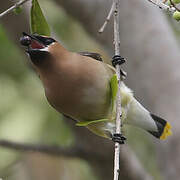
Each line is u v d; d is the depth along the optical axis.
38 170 15.04
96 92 10.19
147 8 13.94
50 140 15.09
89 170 15.12
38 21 9.58
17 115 15.27
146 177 14.34
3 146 13.64
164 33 13.86
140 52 13.72
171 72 13.59
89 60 10.29
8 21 13.49
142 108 11.27
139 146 15.37
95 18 13.74
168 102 13.49
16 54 15.08
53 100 10.37
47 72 10.13
